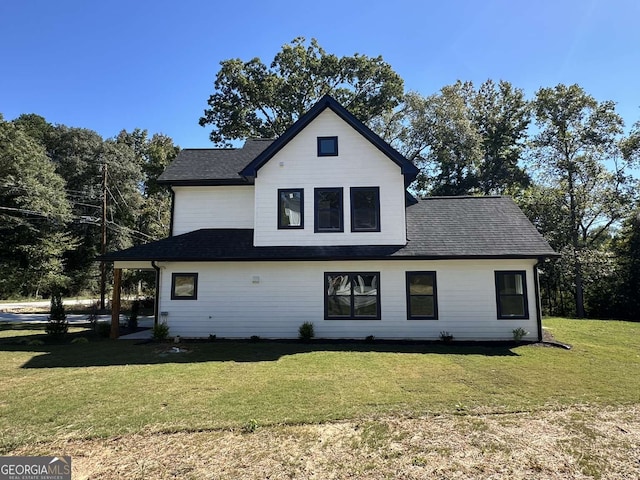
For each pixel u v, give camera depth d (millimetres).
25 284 26953
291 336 12445
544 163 25672
